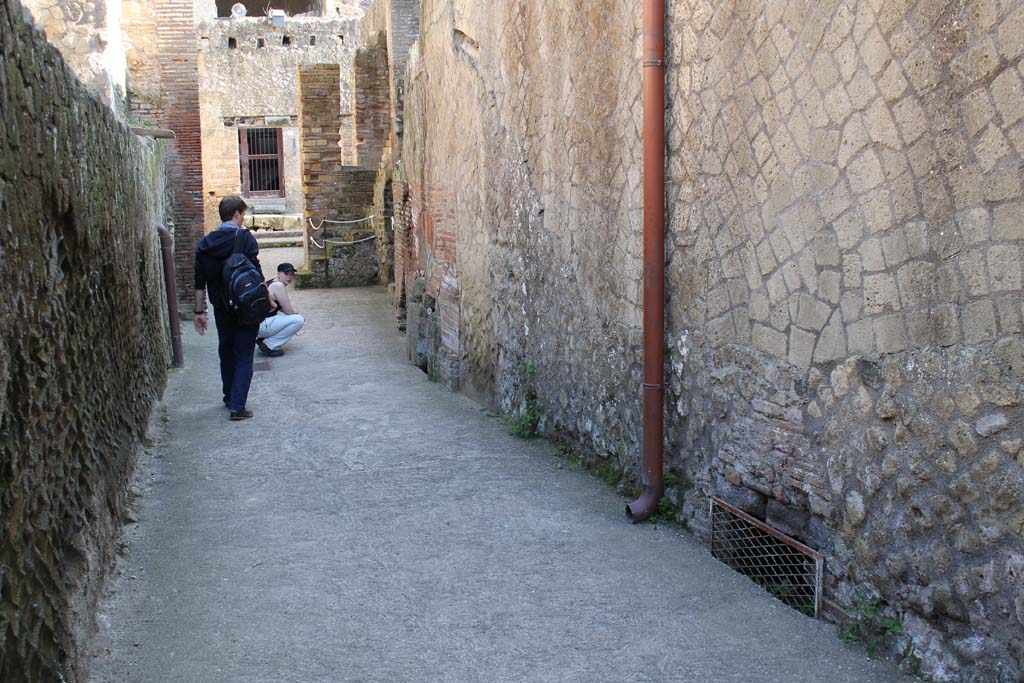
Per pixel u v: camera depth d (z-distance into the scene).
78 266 4.30
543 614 4.04
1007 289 2.99
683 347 4.96
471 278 8.95
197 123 15.24
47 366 3.40
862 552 3.72
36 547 3.09
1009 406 3.01
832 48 3.70
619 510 5.31
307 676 3.54
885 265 3.51
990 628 3.13
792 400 4.09
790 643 3.73
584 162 6.08
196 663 3.62
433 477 6.13
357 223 18.20
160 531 5.15
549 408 6.92
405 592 4.29
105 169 5.33
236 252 8.27
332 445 7.12
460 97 9.12
